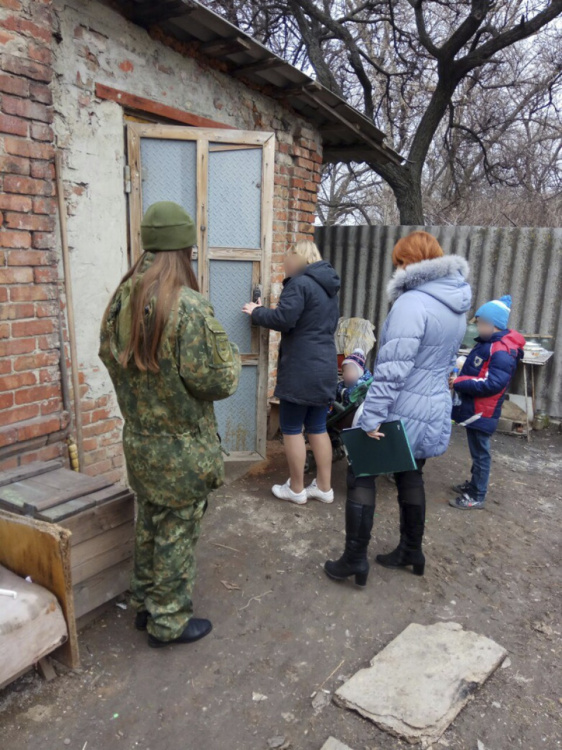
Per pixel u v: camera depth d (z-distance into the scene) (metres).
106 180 3.38
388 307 6.99
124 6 3.32
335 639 2.57
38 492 2.44
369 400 2.65
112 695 2.18
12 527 2.19
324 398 3.57
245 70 4.15
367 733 2.06
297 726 2.08
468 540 3.54
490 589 3.02
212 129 3.64
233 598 2.83
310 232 5.50
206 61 4.01
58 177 3.01
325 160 6.94
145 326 2.00
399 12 11.05
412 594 2.93
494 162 12.77
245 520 3.64
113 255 3.50
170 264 2.06
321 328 3.52
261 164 3.82
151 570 2.39
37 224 2.78
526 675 2.38
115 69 3.35
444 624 2.65
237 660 2.41
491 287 6.26
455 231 6.36
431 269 2.63
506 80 11.56
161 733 2.03
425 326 2.61
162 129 3.55
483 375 3.79
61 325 3.12
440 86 8.58
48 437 2.99
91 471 3.51
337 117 4.98
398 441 2.65
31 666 2.27
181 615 2.39
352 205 12.77
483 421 3.82
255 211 3.89
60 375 3.04
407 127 11.80
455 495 4.23
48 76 2.73
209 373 2.02
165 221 2.05
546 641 2.61
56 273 2.93
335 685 2.29
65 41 3.02
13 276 2.71
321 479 3.91
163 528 2.25
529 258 6.00
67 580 2.10
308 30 9.32
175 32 3.67
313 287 3.46
